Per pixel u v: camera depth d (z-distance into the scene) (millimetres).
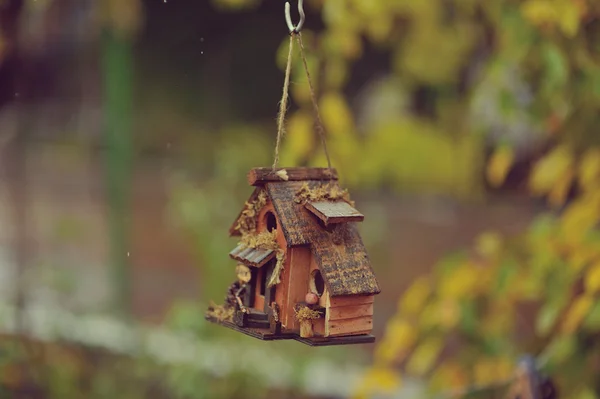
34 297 11641
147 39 22344
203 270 11016
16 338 9859
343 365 10703
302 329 4008
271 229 4320
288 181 4223
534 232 6020
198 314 10117
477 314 6453
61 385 9523
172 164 20938
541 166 6395
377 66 18328
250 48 22297
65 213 17703
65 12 15305
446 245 16297
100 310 11922
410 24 8125
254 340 10023
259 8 21781
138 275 15492
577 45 6059
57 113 22438
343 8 6516
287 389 9789
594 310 5543
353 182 6980
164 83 22594
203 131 22250
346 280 3988
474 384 6523
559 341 5945
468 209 17844
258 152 16766
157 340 10297
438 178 16719
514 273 6082
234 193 11711
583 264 5707
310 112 6641
